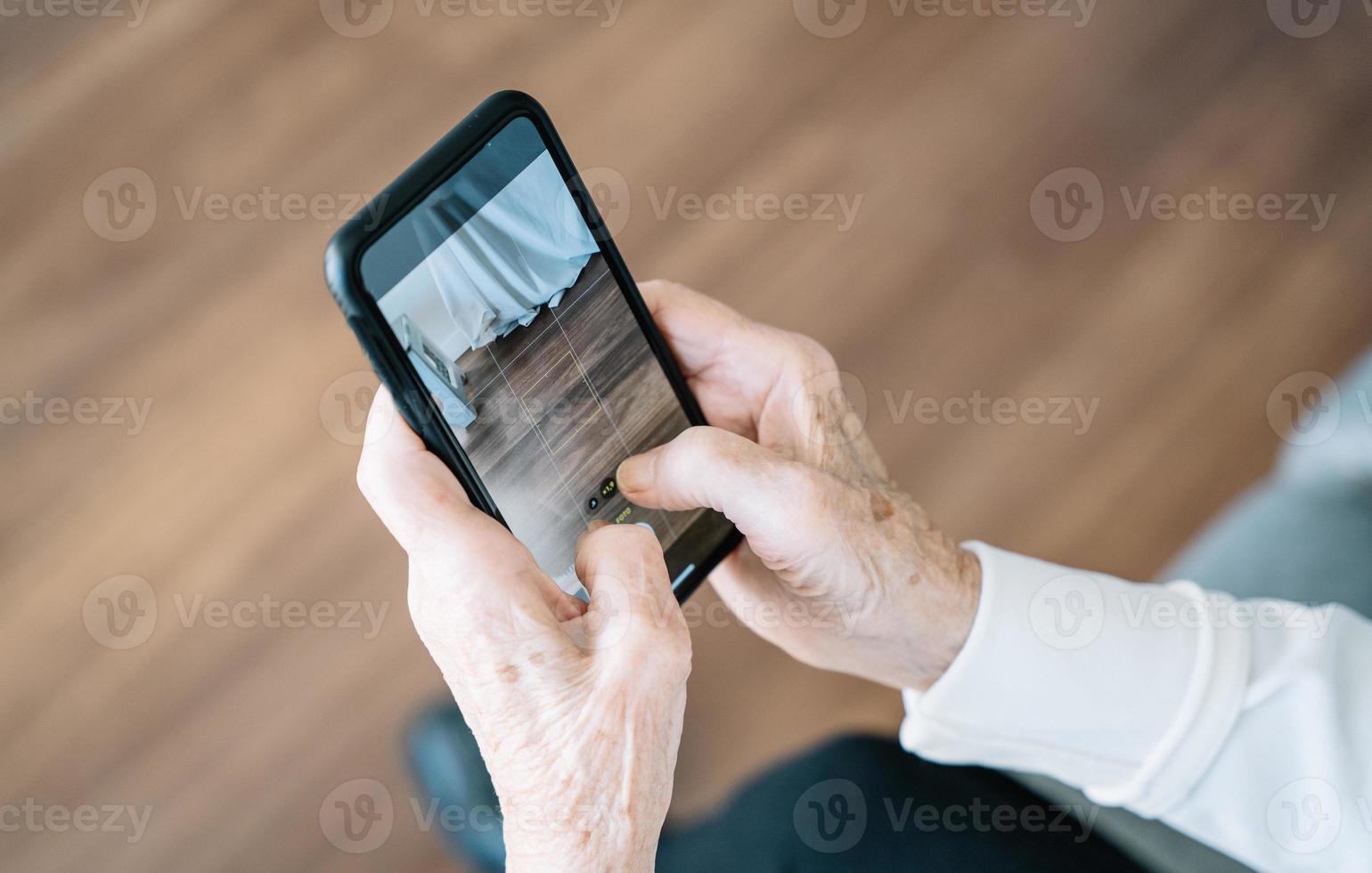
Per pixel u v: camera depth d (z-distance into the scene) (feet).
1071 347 5.34
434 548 1.93
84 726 4.78
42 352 5.34
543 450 2.19
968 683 2.24
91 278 5.47
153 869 4.60
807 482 2.18
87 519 5.05
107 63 5.94
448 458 2.04
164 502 5.08
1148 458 5.15
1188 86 5.83
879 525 2.26
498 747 1.91
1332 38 5.88
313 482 5.09
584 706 1.86
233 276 5.45
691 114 5.79
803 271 5.48
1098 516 5.08
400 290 1.94
